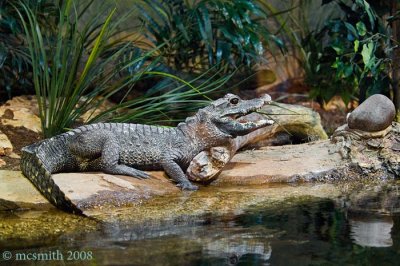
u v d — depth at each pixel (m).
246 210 5.80
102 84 8.26
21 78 9.27
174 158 7.00
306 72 11.09
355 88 10.47
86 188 6.15
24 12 9.14
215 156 6.96
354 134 7.58
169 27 10.06
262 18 10.66
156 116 8.32
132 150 6.95
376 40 8.90
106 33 8.88
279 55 12.05
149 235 5.01
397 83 9.27
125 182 6.49
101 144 6.83
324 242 4.74
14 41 9.67
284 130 8.59
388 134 7.62
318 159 7.45
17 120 8.38
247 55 9.90
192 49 10.27
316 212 5.69
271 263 4.29
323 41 12.05
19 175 6.59
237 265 4.24
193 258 4.40
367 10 8.74
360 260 4.32
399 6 9.24
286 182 7.07
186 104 9.02
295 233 5.00
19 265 4.37
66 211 5.92
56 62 7.79
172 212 5.77
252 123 7.06
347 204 6.00
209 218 5.52
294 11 12.15
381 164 7.36
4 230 5.30
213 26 9.88
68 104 7.70
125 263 4.30
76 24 8.11
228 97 7.10
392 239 4.79
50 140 6.74
